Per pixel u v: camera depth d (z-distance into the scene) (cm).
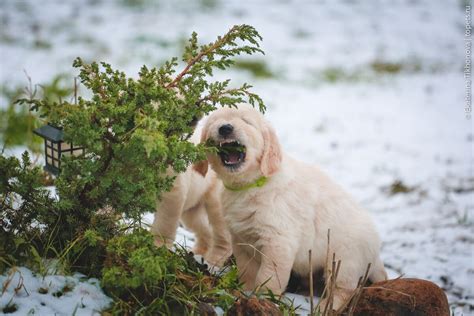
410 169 823
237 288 346
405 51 1562
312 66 1401
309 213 394
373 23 1761
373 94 1253
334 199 404
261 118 393
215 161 392
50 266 315
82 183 315
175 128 326
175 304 306
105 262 312
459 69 1456
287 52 1480
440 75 1409
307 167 417
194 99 326
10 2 1641
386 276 410
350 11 1844
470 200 690
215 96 333
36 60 1232
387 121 1079
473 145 947
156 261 289
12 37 1377
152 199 315
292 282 423
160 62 1287
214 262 470
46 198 326
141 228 327
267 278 376
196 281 331
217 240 484
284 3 1866
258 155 382
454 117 1116
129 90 318
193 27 1562
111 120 310
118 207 322
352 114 1113
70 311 290
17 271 301
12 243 315
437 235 584
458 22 1806
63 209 322
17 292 291
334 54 1498
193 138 443
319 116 1092
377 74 1386
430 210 663
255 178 388
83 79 322
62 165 319
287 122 1050
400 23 1775
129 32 1487
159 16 1638
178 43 1427
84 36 1433
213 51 333
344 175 804
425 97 1247
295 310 351
